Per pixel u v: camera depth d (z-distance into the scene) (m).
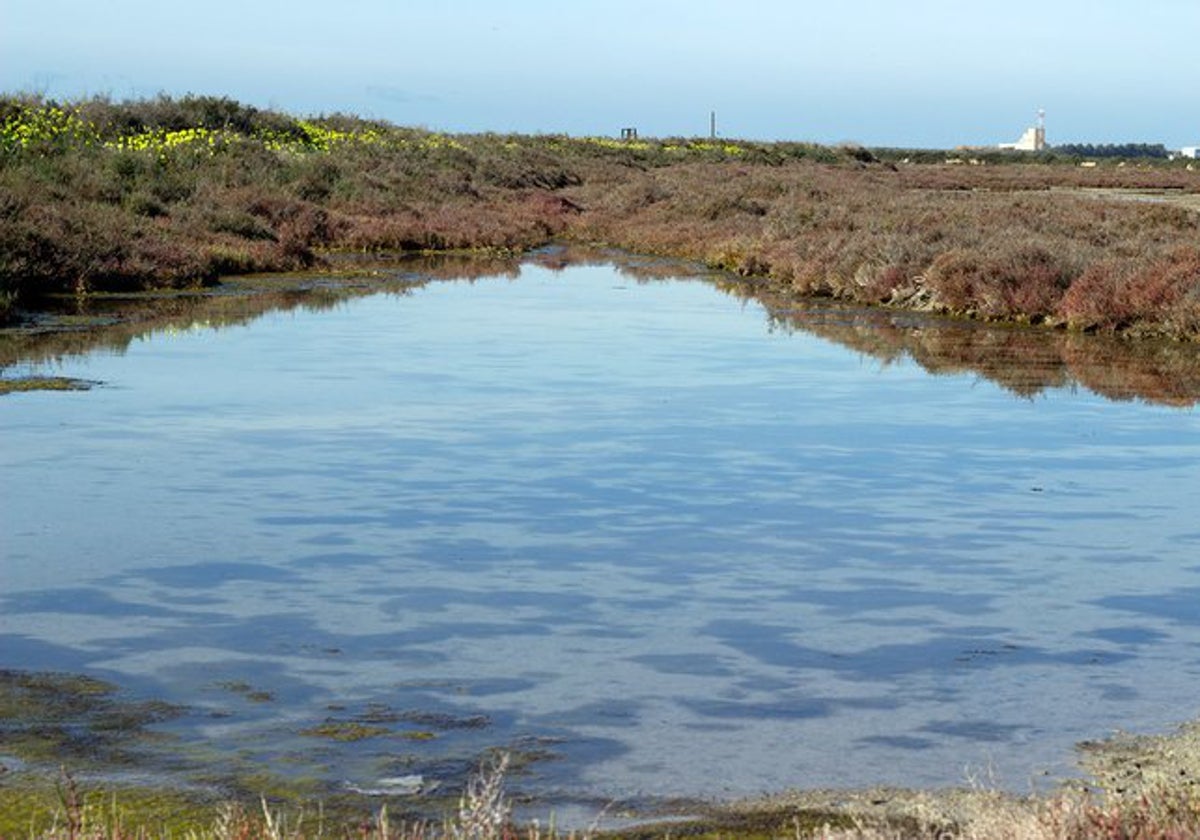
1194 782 6.55
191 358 20.22
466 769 6.76
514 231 47.03
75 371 18.83
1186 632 9.10
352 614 9.29
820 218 43.28
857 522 11.96
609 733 7.29
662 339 23.66
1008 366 21.17
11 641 8.62
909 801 6.41
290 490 12.72
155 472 13.30
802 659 8.52
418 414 16.41
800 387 18.91
